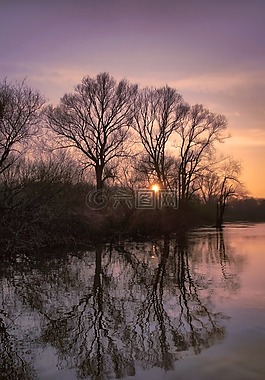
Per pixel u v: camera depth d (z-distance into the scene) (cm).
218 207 6800
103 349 955
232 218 9525
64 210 3050
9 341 1025
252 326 1052
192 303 1320
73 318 1199
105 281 1738
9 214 2567
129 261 2338
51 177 2873
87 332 1077
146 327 1102
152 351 927
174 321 1142
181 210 5094
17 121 2662
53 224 2884
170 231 4531
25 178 2669
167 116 4872
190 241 3566
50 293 1514
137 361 873
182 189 5144
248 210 9781
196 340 980
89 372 828
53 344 998
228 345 928
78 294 1497
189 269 2002
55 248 2767
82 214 3325
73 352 942
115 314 1232
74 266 2139
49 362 890
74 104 4431
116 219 3675
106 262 2291
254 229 5500
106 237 3372
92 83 4456
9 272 1947
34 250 2570
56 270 2011
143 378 787
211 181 6825
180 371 805
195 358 867
